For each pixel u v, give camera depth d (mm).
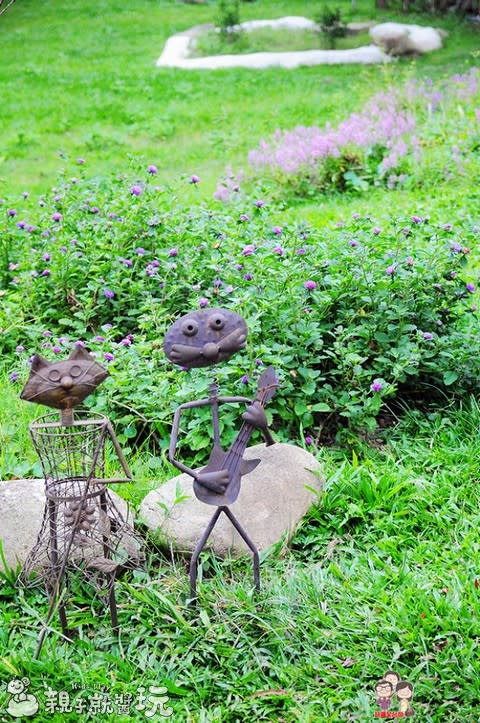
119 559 3434
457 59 17344
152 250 5801
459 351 4703
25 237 6332
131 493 4035
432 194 9062
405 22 21391
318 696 2992
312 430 4578
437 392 4891
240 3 26172
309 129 10805
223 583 3451
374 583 3445
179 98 15086
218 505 3297
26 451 4387
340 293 4906
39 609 3418
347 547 3754
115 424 4484
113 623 3275
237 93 15305
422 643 3125
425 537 3814
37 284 5773
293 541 3805
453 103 11711
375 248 5293
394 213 7836
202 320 3275
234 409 4305
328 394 4539
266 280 4836
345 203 9250
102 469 3402
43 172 11180
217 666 3145
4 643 3252
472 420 4594
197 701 3016
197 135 12789
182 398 4391
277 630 3213
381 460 4422
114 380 4500
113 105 14625
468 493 4086
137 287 5406
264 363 4461
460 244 5230
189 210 6059
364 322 4793
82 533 3398
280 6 25406
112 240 5777
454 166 9586
